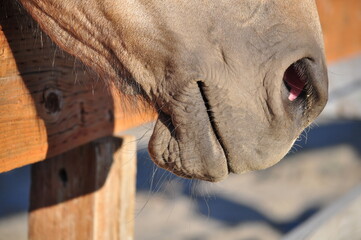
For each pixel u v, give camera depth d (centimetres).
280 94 219
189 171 223
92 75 240
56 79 238
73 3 224
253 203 552
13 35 231
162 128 224
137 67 224
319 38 221
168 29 221
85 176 248
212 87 220
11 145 233
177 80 221
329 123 695
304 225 262
